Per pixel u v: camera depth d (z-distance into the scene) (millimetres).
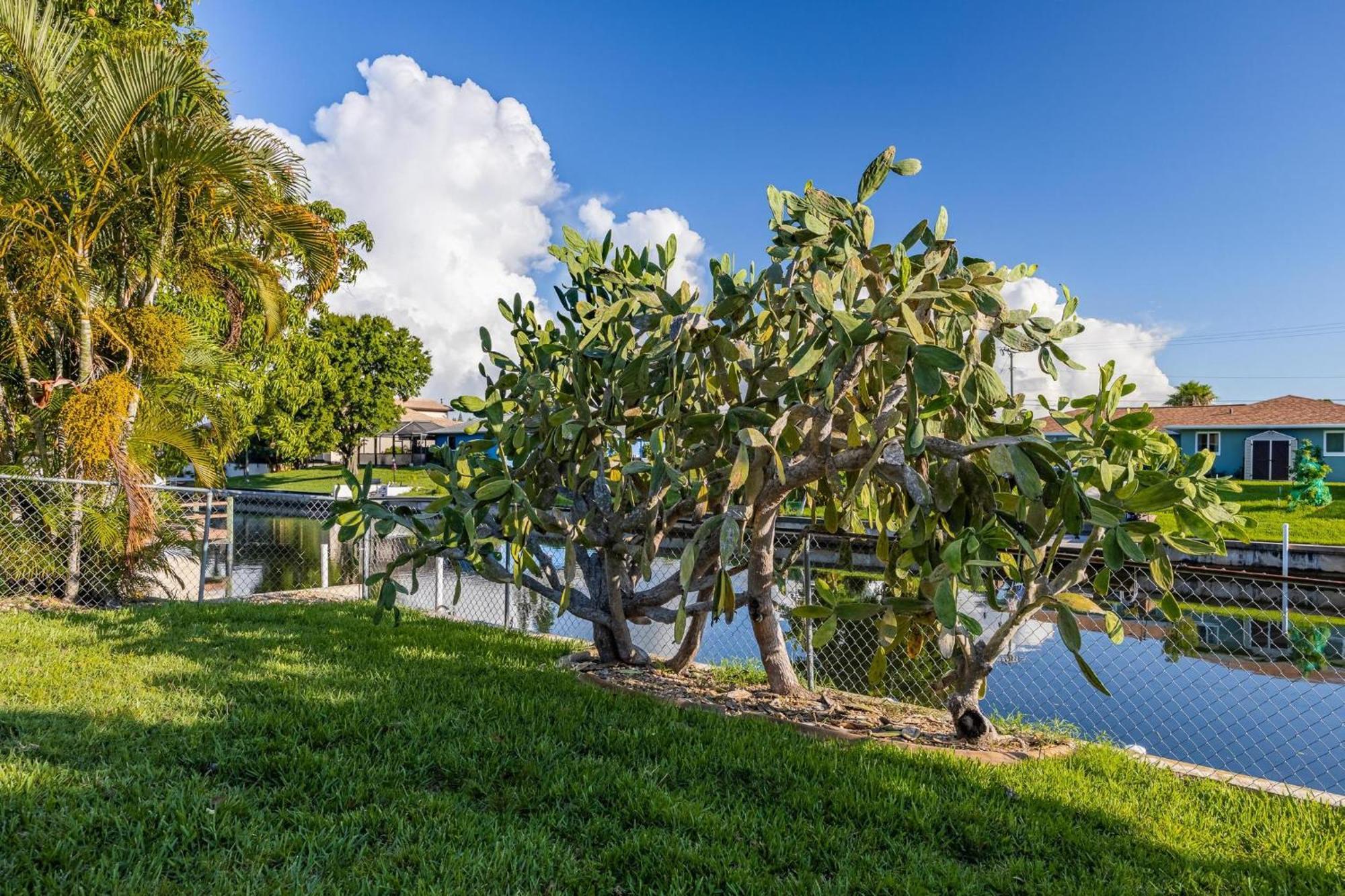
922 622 3818
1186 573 3891
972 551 3148
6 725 3348
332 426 35344
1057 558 4387
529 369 5035
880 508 4562
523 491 4406
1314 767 4641
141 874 2252
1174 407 29734
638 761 3342
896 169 3984
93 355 7348
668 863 2473
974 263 3807
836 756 3438
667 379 4297
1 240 6527
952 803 2986
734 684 4867
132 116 6727
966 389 3469
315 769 3061
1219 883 2486
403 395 40312
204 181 7289
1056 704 5938
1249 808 3148
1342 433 25062
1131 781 3438
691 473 5141
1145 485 3732
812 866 2539
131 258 7551
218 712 3693
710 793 3043
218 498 8547
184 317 8695
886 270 3998
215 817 2592
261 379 14703
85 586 7020
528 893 2285
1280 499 20984
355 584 9125
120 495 7199
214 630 5734
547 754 3336
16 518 6840
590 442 4371
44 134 6453
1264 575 3750
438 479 4480
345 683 4289
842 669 6504
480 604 8828
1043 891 2418
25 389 7688
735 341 4438
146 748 3211
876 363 3789
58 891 2135
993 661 3836
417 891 2240
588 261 5219
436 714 3779
